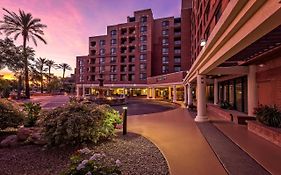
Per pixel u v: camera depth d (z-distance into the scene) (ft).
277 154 21.40
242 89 54.39
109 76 223.71
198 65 43.60
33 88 285.02
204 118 45.85
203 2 77.15
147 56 202.59
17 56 104.27
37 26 136.67
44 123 23.86
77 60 270.87
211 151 23.09
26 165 19.20
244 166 18.24
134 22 210.18
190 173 17.01
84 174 11.41
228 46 20.88
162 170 17.56
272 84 38.37
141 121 46.19
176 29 206.08
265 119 30.40
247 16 14.70
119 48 217.15
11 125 30.09
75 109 25.61
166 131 34.42
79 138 23.76
